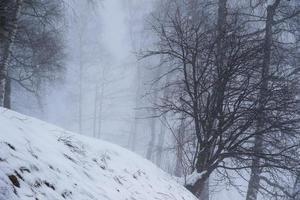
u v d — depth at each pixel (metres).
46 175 3.62
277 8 13.84
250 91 9.68
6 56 14.40
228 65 9.75
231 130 10.58
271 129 10.40
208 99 10.09
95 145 6.46
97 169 5.16
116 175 5.50
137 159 7.64
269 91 9.63
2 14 8.55
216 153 10.09
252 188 12.65
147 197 5.50
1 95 14.47
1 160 3.21
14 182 3.02
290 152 10.20
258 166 10.03
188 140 11.33
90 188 4.18
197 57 10.52
